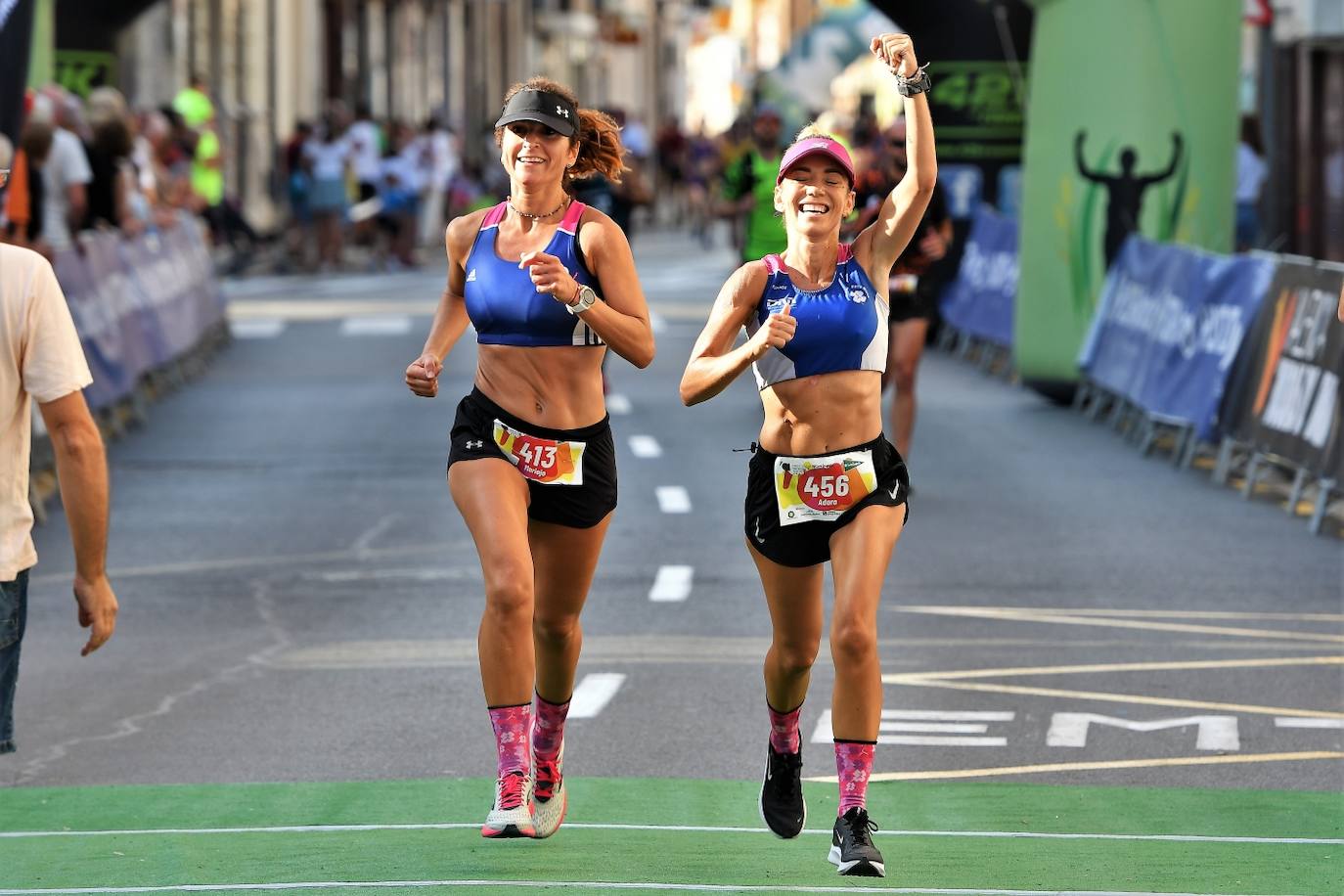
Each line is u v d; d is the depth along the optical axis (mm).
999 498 35062
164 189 54969
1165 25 45844
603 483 16266
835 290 15672
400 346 58062
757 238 41500
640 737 20734
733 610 26594
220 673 23500
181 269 51781
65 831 17328
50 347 13219
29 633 25625
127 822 17734
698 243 119875
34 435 33688
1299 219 62188
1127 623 25984
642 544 31094
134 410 43906
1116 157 46125
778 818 16328
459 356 55969
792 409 15680
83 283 39844
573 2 169000
